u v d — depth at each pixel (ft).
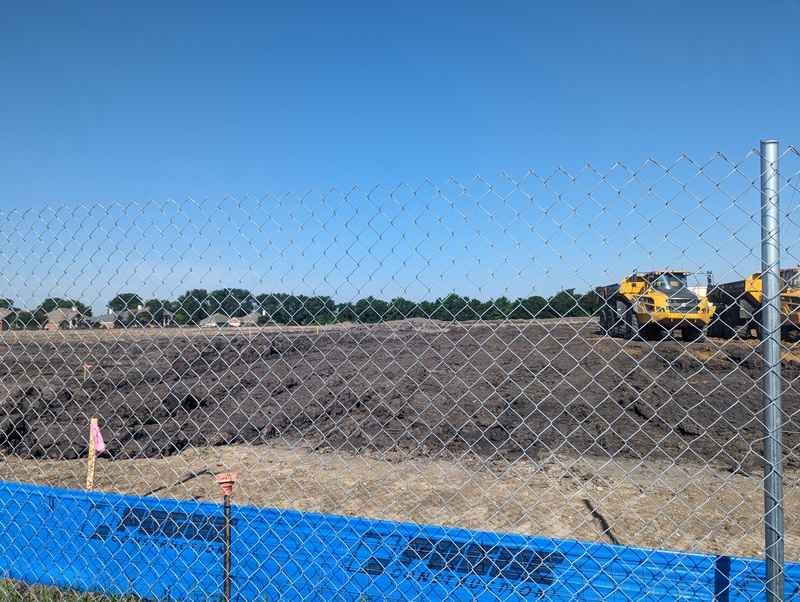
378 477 19.27
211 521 11.07
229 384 41.27
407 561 10.08
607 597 9.25
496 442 24.17
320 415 30.40
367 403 33.58
